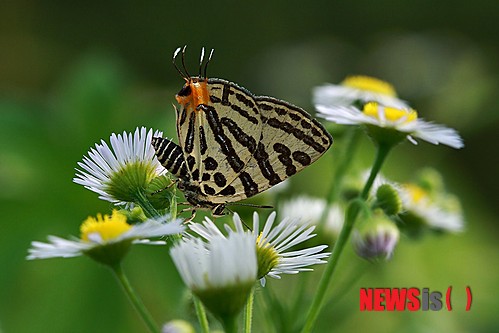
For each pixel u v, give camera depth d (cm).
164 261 32
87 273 32
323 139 26
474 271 36
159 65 68
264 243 25
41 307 32
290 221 26
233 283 24
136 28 68
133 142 26
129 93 42
